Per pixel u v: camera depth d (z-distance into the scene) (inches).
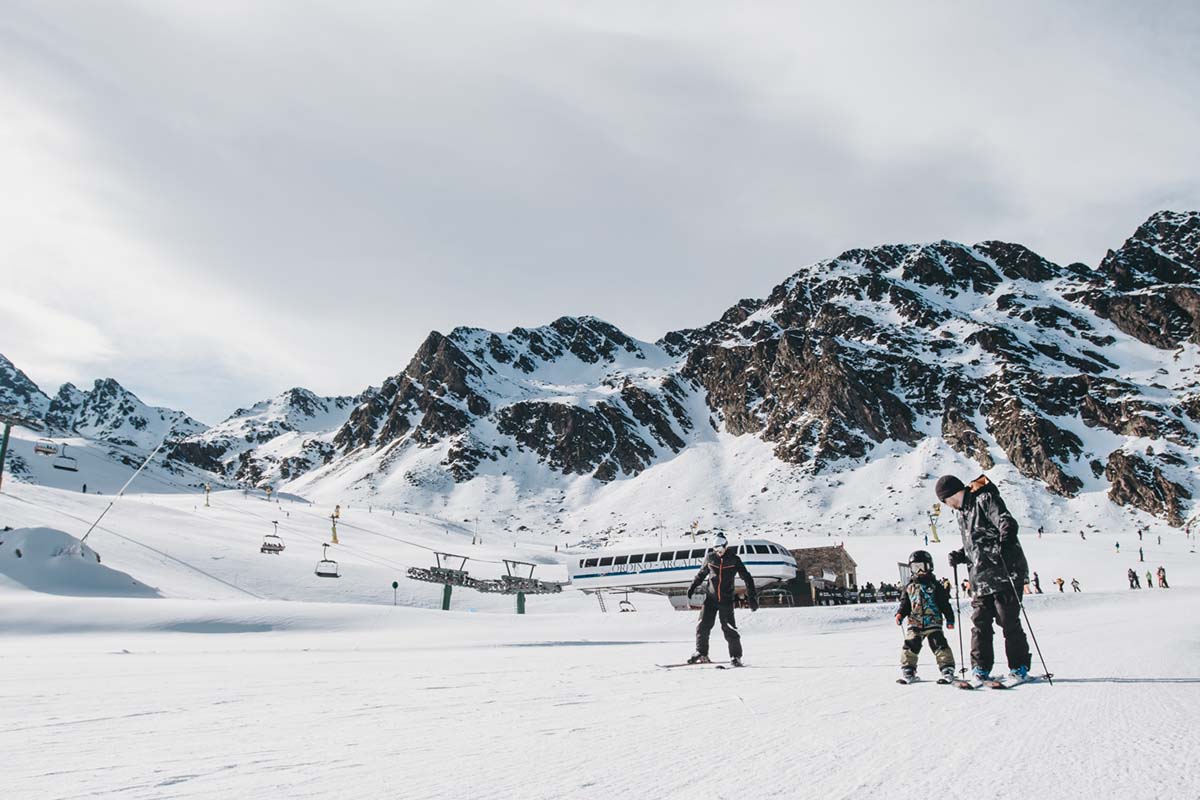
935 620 230.2
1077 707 168.7
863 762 107.8
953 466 6392.7
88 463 6422.2
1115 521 5036.9
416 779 93.2
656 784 92.2
